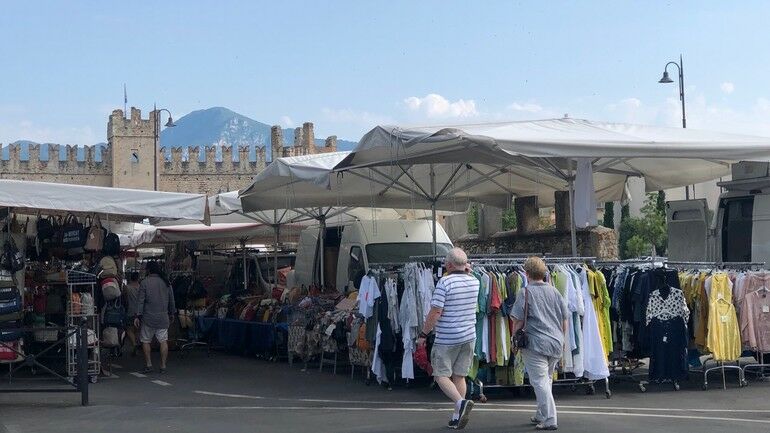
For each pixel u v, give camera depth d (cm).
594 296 1205
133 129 7212
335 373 1545
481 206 2411
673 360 1228
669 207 1720
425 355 991
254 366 1706
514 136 1224
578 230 1969
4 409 1178
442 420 1031
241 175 7119
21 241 1506
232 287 2312
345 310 1508
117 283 1566
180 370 1653
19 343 1395
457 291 960
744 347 1274
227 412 1135
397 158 1306
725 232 1609
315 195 1786
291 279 2144
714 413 1063
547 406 946
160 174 7038
